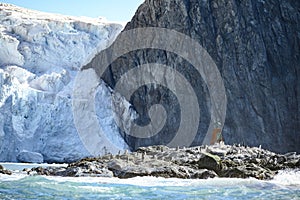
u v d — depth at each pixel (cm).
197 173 2648
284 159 2905
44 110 6053
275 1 5741
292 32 5656
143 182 2278
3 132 5622
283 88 5488
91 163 2916
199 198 1805
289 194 1917
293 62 5562
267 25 5694
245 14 5728
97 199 1748
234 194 1906
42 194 1833
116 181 2306
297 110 5388
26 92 5950
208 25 5947
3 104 5684
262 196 1862
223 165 2773
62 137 6081
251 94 5509
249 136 5388
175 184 2202
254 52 5606
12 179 2334
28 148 5825
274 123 5384
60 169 2958
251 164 2761
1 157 5622
